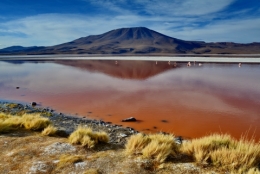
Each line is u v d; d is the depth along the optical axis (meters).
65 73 38.72
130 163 4.77
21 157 5.23
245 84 24.88
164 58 86.62
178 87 23.47
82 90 22.30
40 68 49.25
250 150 4.63
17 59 90.56
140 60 75.12
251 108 14.98
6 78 32.50
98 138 6.52
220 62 60.31
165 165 4.65
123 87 23.73
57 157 5.22
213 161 4.66
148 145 5.29
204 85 24.59
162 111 14.49
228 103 16.44
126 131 10.45
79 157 5.16
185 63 59.41
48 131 7.36
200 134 10.59
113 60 77.31
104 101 17.41
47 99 18.34
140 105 16.09
